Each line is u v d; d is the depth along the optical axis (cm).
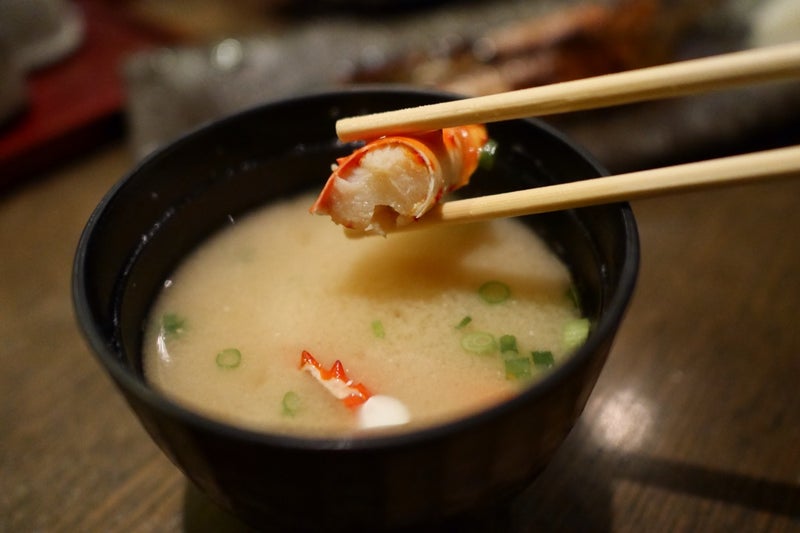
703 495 23
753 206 33
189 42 49
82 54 46
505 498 21
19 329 30
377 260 25
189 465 19
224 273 25
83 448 26
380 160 20
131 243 22
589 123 36
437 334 23
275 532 20
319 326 23
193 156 23
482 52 39
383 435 17
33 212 36
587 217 22
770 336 28
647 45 39
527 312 23
